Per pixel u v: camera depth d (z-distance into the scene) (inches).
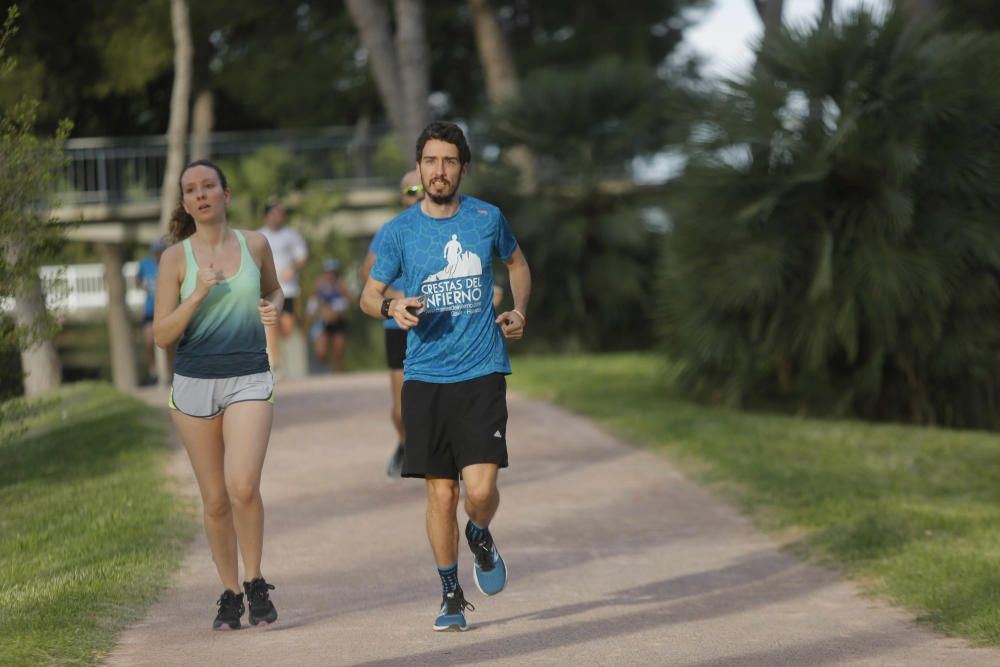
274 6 2546.8
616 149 1660.9
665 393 1133.1
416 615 456.4
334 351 1610.5
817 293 967.6
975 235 951.6
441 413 414.0
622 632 430.3
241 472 413.1
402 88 1845.5
